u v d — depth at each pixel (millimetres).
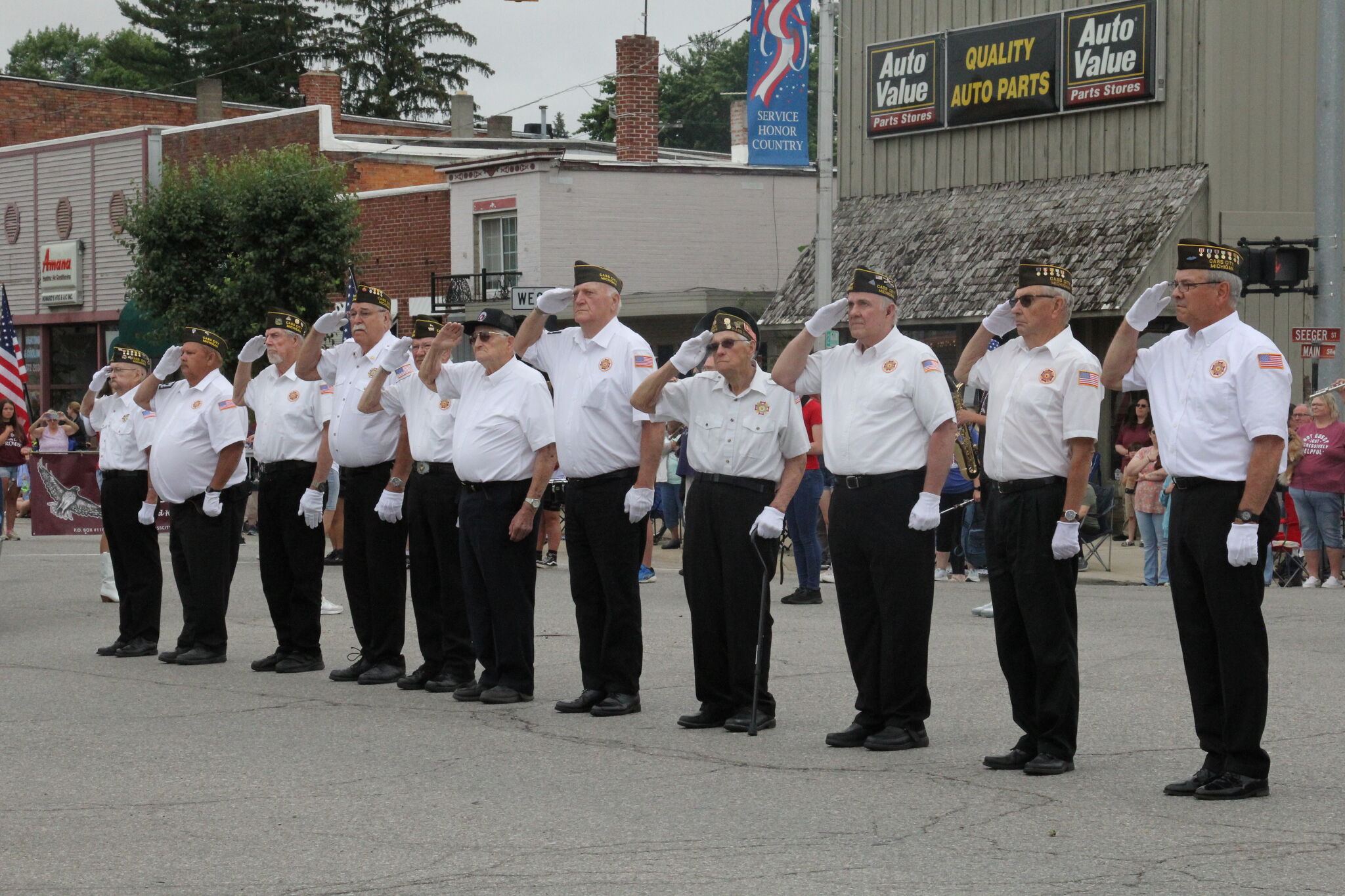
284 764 8109
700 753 8297
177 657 11516
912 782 7582
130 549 11852
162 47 74750
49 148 40938
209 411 11164
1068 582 7719
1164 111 22156
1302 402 22656
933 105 24781
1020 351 7852
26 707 9758
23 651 12242
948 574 17391
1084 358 7605
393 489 10312
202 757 8273
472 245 33594
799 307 25219
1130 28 22297
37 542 22797
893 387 8219
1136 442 21453
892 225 25062
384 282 35469
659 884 5938
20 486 27297
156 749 8492
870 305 8250
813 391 8680
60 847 6578
